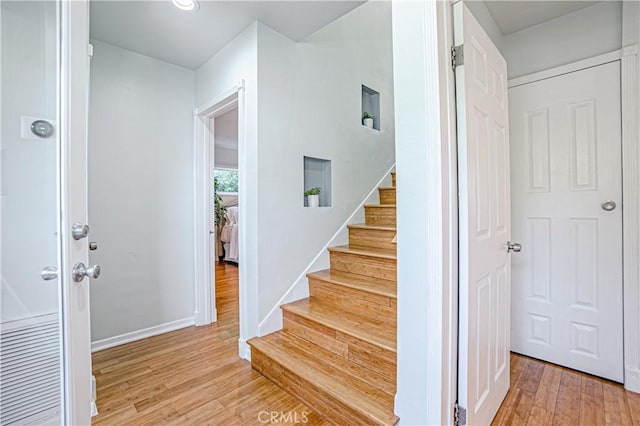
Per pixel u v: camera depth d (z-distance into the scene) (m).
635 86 1.70
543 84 2.04
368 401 1.39
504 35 2.20
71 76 0.96
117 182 2.40
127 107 2.44
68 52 0.95
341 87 2.77
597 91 1.84
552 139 2.01
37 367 0.92
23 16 0.94
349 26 2.88
